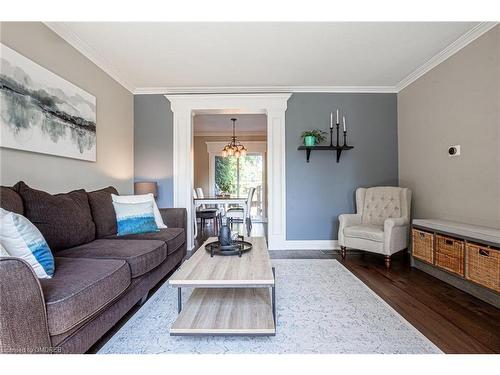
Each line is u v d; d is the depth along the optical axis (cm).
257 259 199
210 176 795
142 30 265
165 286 262
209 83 405
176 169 426
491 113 253
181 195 426
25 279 103
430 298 232
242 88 421
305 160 430
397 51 310
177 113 427
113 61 331
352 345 161
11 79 200
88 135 299
